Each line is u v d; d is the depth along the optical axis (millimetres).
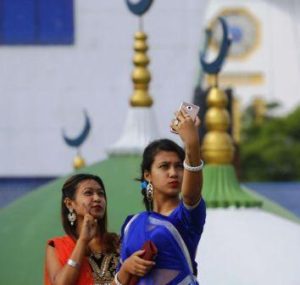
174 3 57625
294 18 166125
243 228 31531
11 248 32094
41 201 33812
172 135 56125
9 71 58531
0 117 58594
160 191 19328
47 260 20969
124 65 58281
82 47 58438
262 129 147250
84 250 20453
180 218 18766
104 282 20844
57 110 58469
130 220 19172
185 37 57562
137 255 18594
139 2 36406
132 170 33375
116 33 58250
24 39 58469
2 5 58438
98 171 33719
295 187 62594
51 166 58500
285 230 31703
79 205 21125
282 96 165750
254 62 166125
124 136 35031
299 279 30141
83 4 58375
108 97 58250
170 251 18656
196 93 49875
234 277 30031
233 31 166125
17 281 31328
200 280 30094
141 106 35312
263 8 166750
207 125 33031
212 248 30766
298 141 145750
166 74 57250
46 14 58500
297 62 166500
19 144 58500
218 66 32781
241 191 32781
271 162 142750
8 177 58406
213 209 32219
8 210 33750
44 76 58531
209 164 32844
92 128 58031
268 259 30594
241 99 165125
